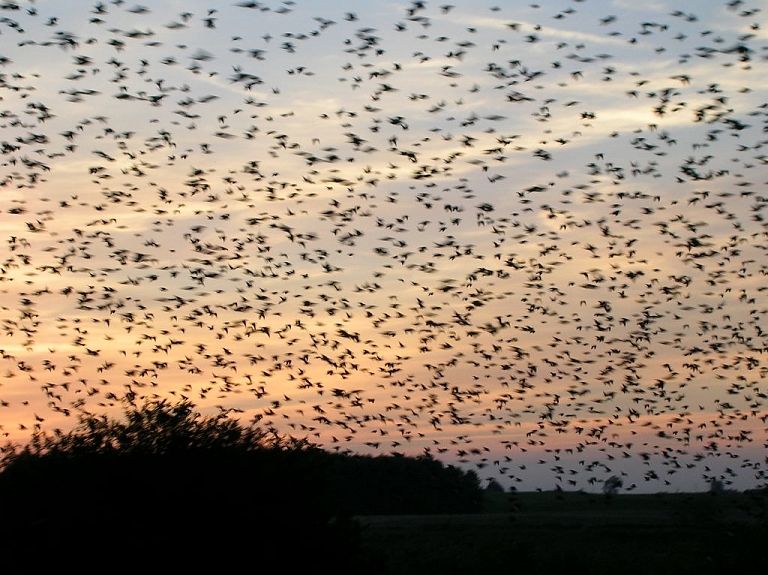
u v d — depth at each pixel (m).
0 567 22.00
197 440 23.83
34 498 22.47
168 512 22.75
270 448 24.73
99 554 22.28
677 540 43.41
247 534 23.14
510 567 35.69
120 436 23.58
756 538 38.31
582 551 40.44
